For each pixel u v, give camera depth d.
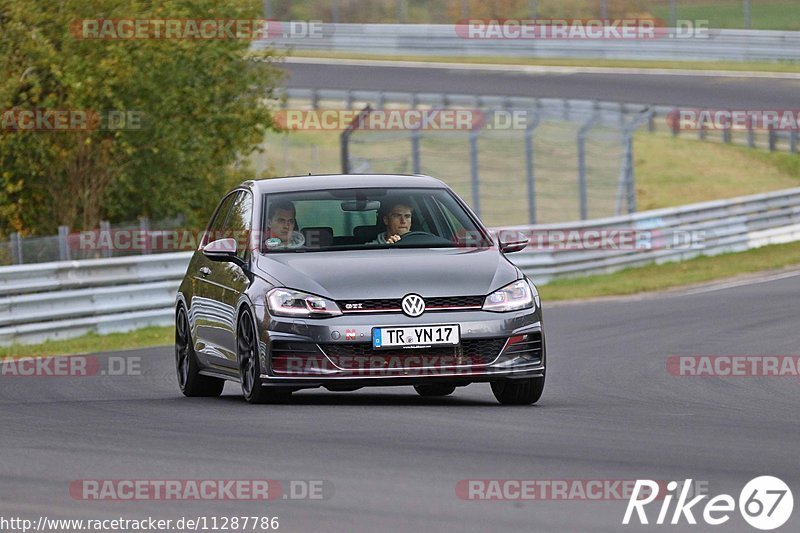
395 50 187.38
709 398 34.88
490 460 23.27
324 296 30.27
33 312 58.28
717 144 152.00
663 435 26.61
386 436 26.00
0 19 81.56
